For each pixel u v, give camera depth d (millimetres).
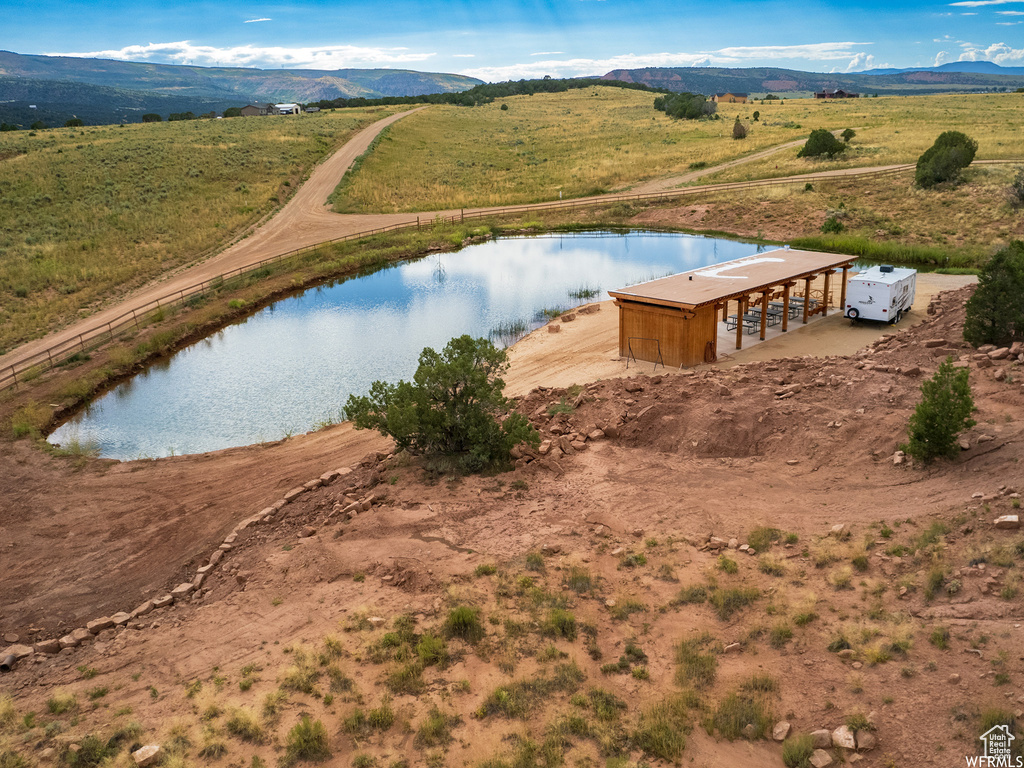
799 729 7695
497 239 58531
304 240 56500
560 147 100062
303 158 85188
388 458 18094
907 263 42375
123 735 8656
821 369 20062
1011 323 19891
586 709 8461
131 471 19797
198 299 39531
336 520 15023
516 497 15031
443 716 8469
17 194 62531
